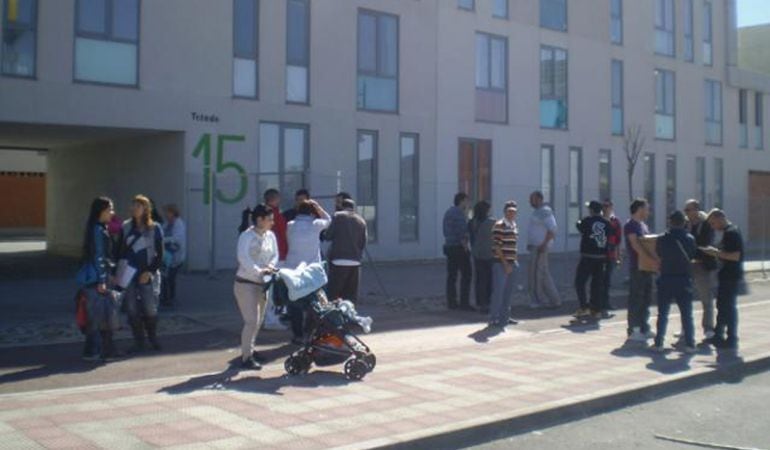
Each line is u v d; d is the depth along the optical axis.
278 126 20.98
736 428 7.57
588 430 7.49
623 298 16.78
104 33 18.33
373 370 9.23
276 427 6.82
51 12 17.66
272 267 9.12
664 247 10.77
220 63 19.94
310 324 9.09
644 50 31.14
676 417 8.00
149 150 20.77
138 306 9.98
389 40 23.30
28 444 6.15
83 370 8.95
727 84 35.09
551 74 27.70
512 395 8.19
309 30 21.50
